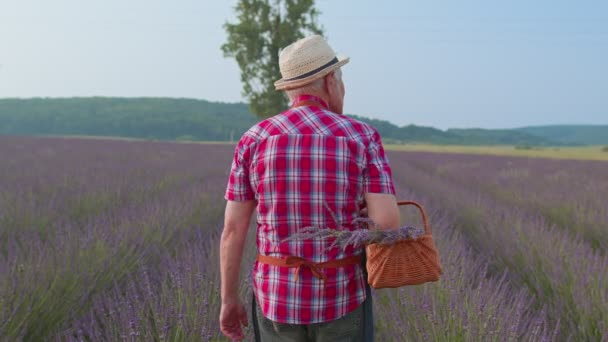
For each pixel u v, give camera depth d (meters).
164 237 5.07
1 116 162.88
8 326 2.80
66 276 3.43
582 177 13.77
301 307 1.42
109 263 3.85
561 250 4.36
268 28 27.55
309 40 1.52
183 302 2.81
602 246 5.34
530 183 11.85
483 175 15.38
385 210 1.41
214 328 2.72
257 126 1.54
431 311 2.77
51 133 159.75
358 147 1.43
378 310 3.27
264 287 1.48
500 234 5.51
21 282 3.20
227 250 1.55
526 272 4.35
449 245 4.51
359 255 1.51
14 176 9.47
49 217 5.81
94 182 9.03
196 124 175.25
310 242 1.43
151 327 2.70
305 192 1.42
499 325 2.60
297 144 1.44
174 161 17.50
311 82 1.51
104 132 165.12
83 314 3.17
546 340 2.63
